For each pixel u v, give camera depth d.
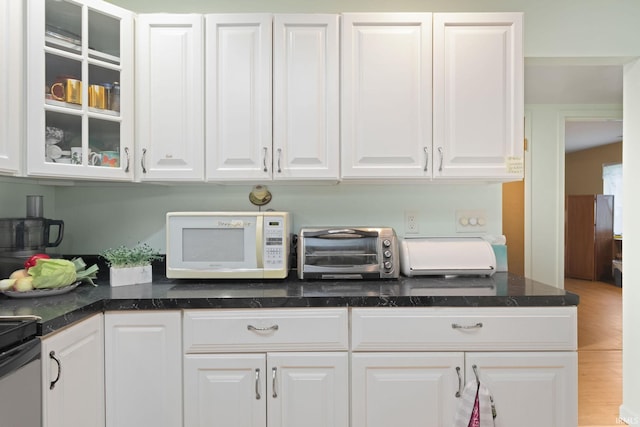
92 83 1.65
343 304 1.46
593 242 6.26
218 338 1.46
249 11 2.03
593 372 2.72
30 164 1.45
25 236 1.67
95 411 1.40
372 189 2.10
